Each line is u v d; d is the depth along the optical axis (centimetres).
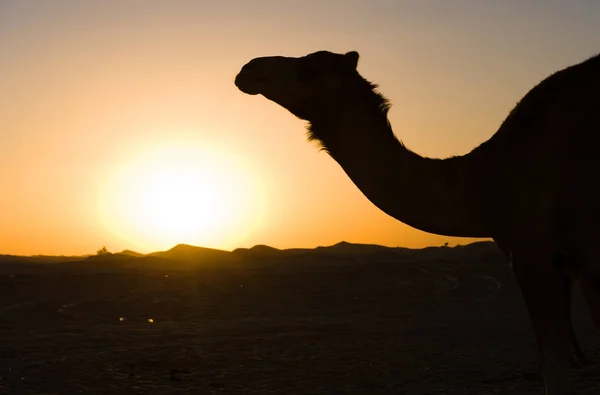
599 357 1157
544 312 627
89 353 1308
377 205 686
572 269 634
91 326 1842
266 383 1009
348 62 695
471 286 2980
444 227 672
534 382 971
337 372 1089
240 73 709
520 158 642
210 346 1393
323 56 698
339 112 689
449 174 670
